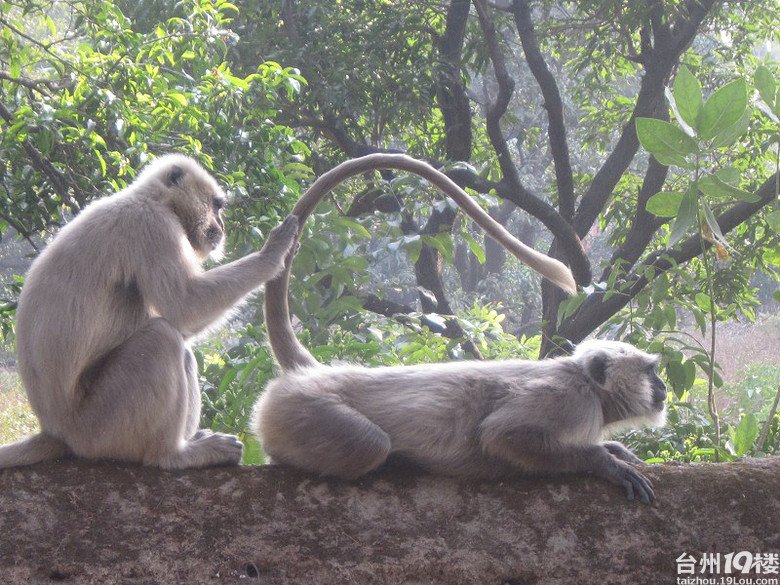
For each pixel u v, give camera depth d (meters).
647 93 13.01
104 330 4.18
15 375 16.22
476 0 12.57
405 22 12.92
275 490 4.17
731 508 4.20
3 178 7.51
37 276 4.21
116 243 4.18
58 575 3.91
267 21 12.86
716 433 6.80
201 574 3.97
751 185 11.98
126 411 4.07
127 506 4.05
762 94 6.34
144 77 8.11
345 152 13.58
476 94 24.38
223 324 4.61
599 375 4.39
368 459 4.12
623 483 4.23
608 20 13.15
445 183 4.90
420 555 4.07
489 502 4.21
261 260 4.46
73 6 8.69
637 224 13.00
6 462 4.12
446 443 4.29
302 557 4.04
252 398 6.97
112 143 7.73
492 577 4.06
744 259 12.19
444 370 4.51
